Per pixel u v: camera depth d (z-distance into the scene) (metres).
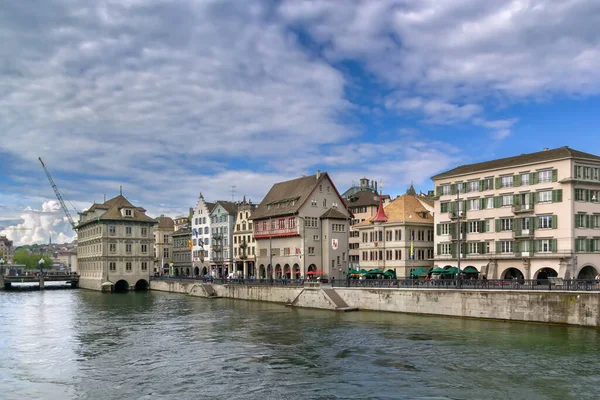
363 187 143.38
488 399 28.52
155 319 63.12
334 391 30.38
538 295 50.44
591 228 68.75
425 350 40.25
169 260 169.75
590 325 47.00
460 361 36.50
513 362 35.91
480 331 47.62
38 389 31.70
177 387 31.72
